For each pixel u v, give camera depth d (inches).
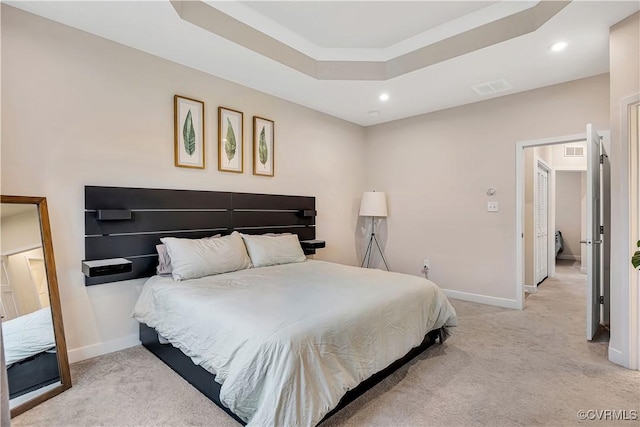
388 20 110.7
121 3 85.5
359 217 205.5
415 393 80.9
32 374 78.1
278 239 139.5
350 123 197.6
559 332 121.6
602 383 85.3
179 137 121.2
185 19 93.7
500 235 155.5
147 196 112.6
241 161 141.9
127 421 70.2
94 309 101.7
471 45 110.0
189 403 76.2
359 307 80.2
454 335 118.8
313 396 62.1
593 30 97.1
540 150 202.7
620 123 93.1
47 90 92.5
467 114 165.0
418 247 184.4
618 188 94.7
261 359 61.2
